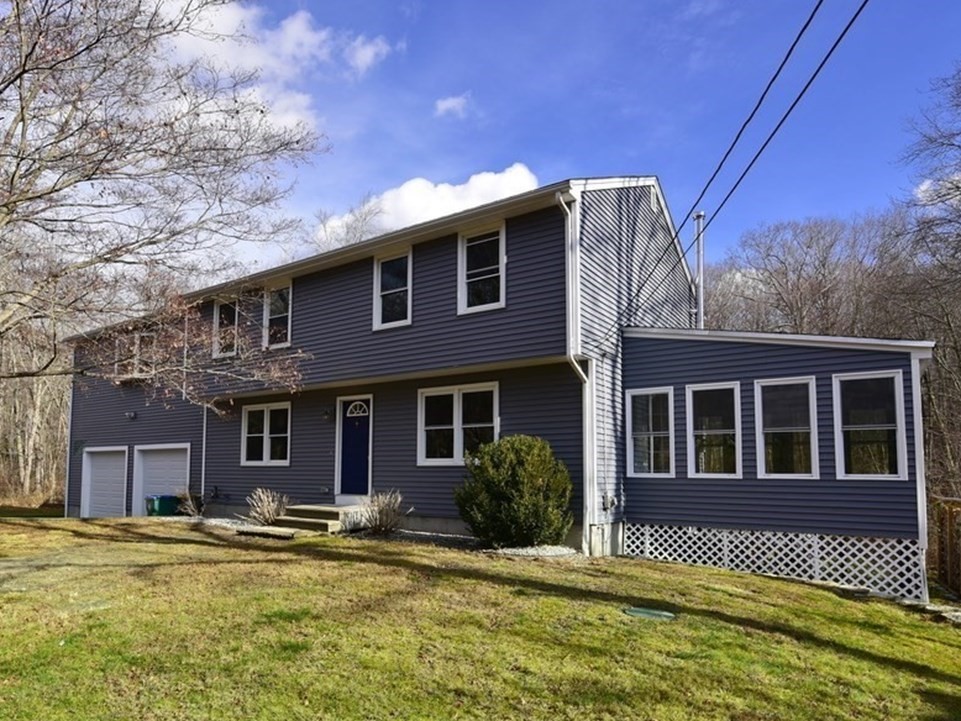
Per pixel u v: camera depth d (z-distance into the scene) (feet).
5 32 20.75
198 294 39.65
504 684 15.66
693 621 21.53
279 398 50.85
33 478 101.86
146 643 18.03
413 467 42.57
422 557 31.17
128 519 50.24
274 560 30.17
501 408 39.27
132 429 62.75
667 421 38.42
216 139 25.45
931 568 38.88
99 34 22.12
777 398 34.76
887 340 31.63
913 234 58.13
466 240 39.86
